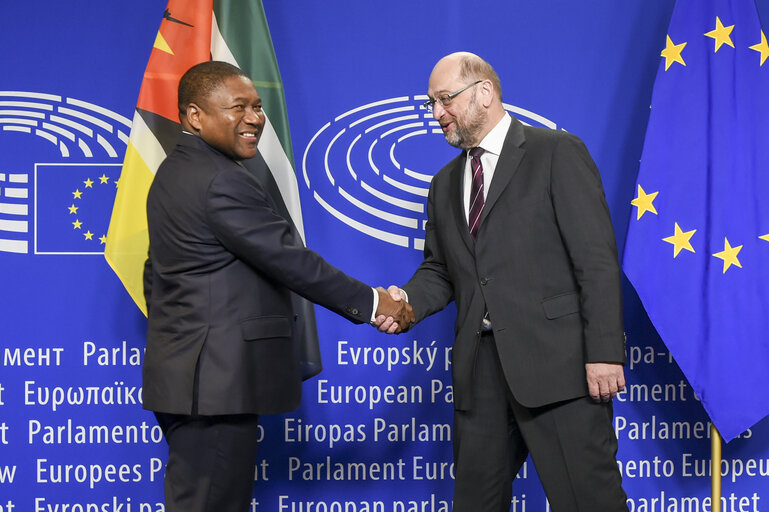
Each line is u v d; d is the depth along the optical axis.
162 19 3.47
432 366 3.69
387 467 3.70
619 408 3.68
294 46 3.69
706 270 3.29
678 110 3.33
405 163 3.70
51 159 3.66
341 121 3.69
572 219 2.60
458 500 2.86
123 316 3.66
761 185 3.30
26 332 3.64
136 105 3.51
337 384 3.69
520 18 3.69
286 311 2.63
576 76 3.68
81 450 3.66
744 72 3.33
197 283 2.50
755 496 3.67
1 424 3.64
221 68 2.64
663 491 3.68
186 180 2.54
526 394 2.63
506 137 2.79
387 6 3.68
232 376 2.44
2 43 3.66
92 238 3.66
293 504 3.69
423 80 3.69
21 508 3.65
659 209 3.31
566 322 2.64
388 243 3.70
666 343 3.27
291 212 3.39
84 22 3.67
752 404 3.24
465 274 2.81
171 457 2.58
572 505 2.65
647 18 3.67
